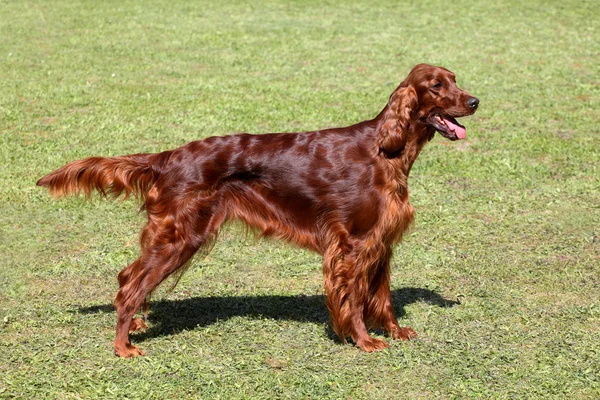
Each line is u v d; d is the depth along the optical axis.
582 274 8.20
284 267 8.46
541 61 18.62
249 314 7.31
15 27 22.23
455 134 6.48
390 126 6.39
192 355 6.47
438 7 25.28
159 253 6.41
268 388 5.95
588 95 15.82
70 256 8.62
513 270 8.33
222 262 8.55
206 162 6.47
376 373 6.22
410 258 8.66
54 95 15.40
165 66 18.09
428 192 10.70
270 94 15.74
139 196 6.70
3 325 6.96
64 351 6.48
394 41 20.81
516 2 25.84
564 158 12.11
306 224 6.66
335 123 13.84
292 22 23.14
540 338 6.79
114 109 14.48
